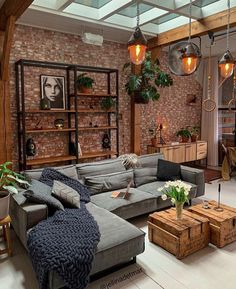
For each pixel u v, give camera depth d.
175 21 5.03
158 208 3.85
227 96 7.52
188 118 7.73
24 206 2.75
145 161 4.70
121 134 6.27
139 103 6.08
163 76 5.84
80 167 4.03
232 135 7.50
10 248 2.87
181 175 4.48
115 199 3.58
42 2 4.03
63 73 5.27
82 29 4.96
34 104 4.95
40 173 3.62
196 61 3.17
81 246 2.25
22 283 2.43
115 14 4.65
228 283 2.43
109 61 5.84
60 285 2.14
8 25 3.65
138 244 2.62
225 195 4.93
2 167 3.09
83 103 5.55
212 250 2.99
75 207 3.10
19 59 4.59
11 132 4.65
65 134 5.42
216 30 4.46
